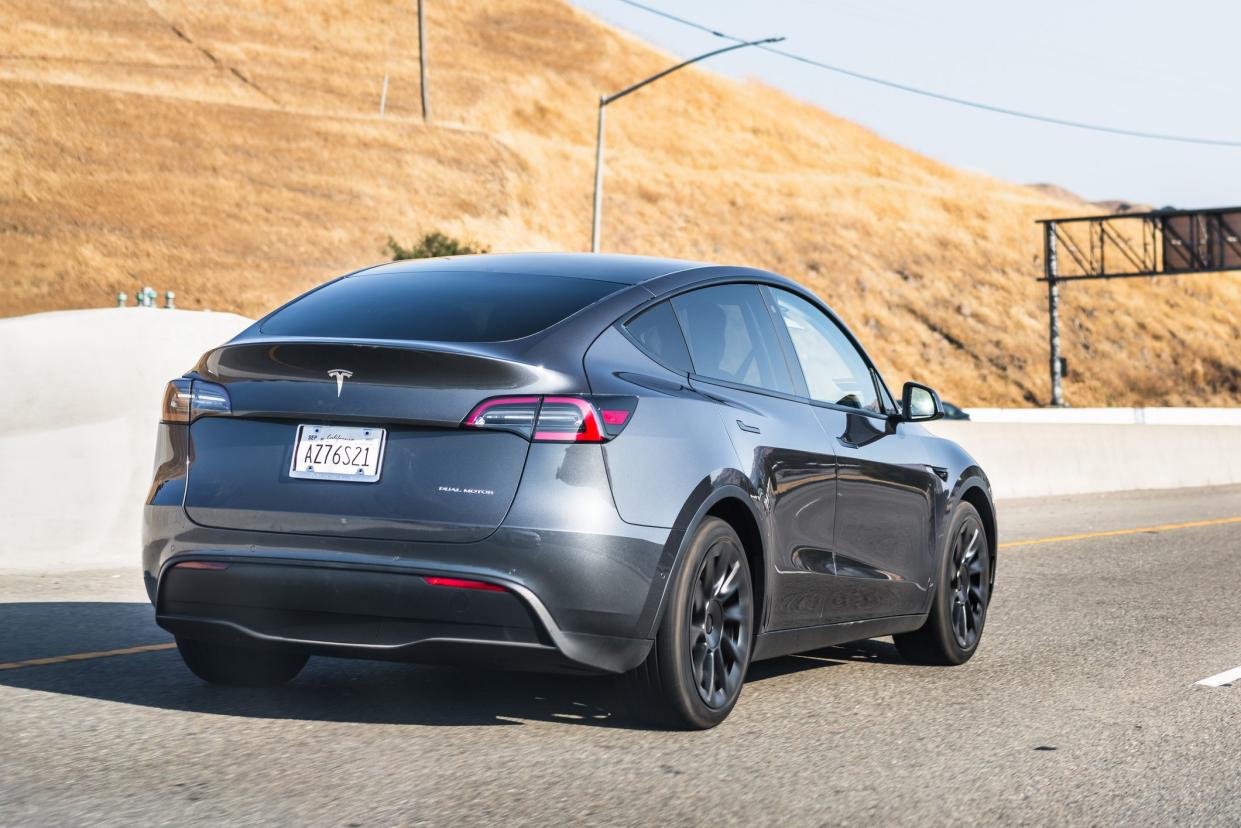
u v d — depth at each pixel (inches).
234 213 2706.7
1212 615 413.4
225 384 234.2
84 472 478.9
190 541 231.0
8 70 3213.6
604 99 1539.1
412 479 221.3
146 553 238.7
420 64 3831.2
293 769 211.2
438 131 3339.1
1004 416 1889.8
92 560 470.3
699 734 243.6
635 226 3430.1
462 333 233.9
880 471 294.5
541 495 219.5
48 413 479.5
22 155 2662.4
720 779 215.3
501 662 222.8
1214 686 303.6
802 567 267.4
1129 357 3543.3
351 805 194.2
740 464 247.6
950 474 323.9
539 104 4210.1
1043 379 3417.8
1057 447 1002.7
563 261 267.6
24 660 291.1
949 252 3794.3
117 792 196.9
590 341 235.0
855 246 3698.3
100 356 498.3
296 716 245.6
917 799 208.8
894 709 272.5
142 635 325.4
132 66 3513.8
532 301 243.6
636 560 225.1
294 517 225.0
